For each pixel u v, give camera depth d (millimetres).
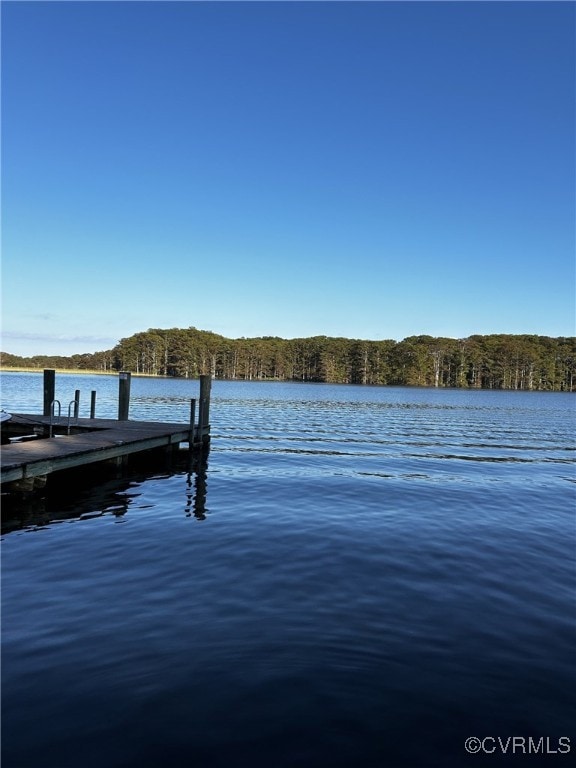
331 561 6602
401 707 3633
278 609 5148
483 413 41500
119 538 7496
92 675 3918
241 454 16344
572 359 123625
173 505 9609
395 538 7676
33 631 4609
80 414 28656
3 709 3502
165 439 14539
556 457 17797
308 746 3230
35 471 9906
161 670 4004
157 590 5574
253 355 131875
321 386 108688
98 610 5062
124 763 3047
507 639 4660
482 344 130625
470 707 3660
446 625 4902
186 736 3281
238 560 6574
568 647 4547
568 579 6207
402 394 77250
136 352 128750
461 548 7293
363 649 4398
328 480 12180
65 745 3184
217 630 4676
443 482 12359
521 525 8641
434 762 3139
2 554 6738
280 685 3840
